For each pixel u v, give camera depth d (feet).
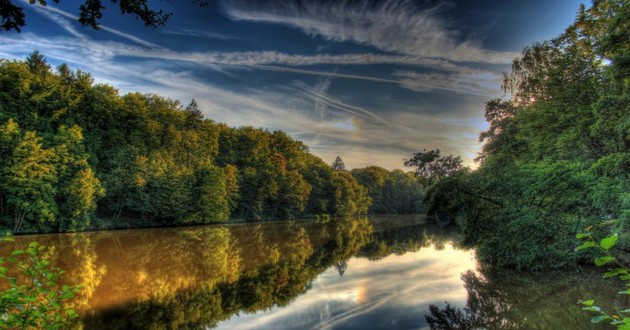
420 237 124.67
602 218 51.47
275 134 324.19
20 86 126.52
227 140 250.98
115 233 126.41
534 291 42.65
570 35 78.33
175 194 166.61
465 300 40.60
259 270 62.80
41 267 12.14
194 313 38.24
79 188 125.08
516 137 95.40
